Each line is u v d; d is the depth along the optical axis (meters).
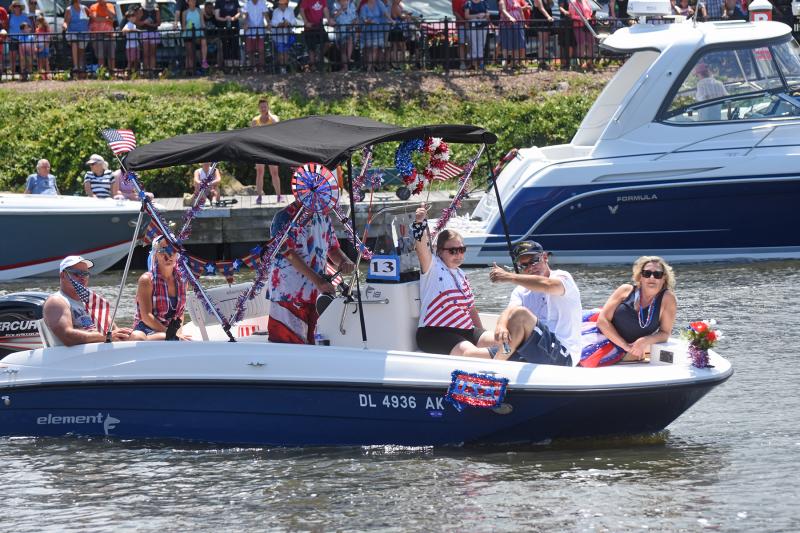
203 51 89.00
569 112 85.56
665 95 61.09
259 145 30.69
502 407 29.61
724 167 60.38
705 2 90.88
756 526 24.61
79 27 89.81
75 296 32.97
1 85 86.69
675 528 24.61
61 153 79.25
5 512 26.52
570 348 31.31
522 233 61.59
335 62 89.81
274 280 31.94
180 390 31.11
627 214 61.22
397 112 85.25
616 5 95.12
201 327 34.75
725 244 61.38
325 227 31.88
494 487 27.31
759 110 61.28
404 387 29.75
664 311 31.73
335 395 30.23
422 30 90.38
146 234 33.56
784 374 36.97
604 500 26.28
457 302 31.48
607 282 55.31
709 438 30.86
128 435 31.73
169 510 26.38
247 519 25.72
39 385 31.84
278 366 30.41
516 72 91.06
